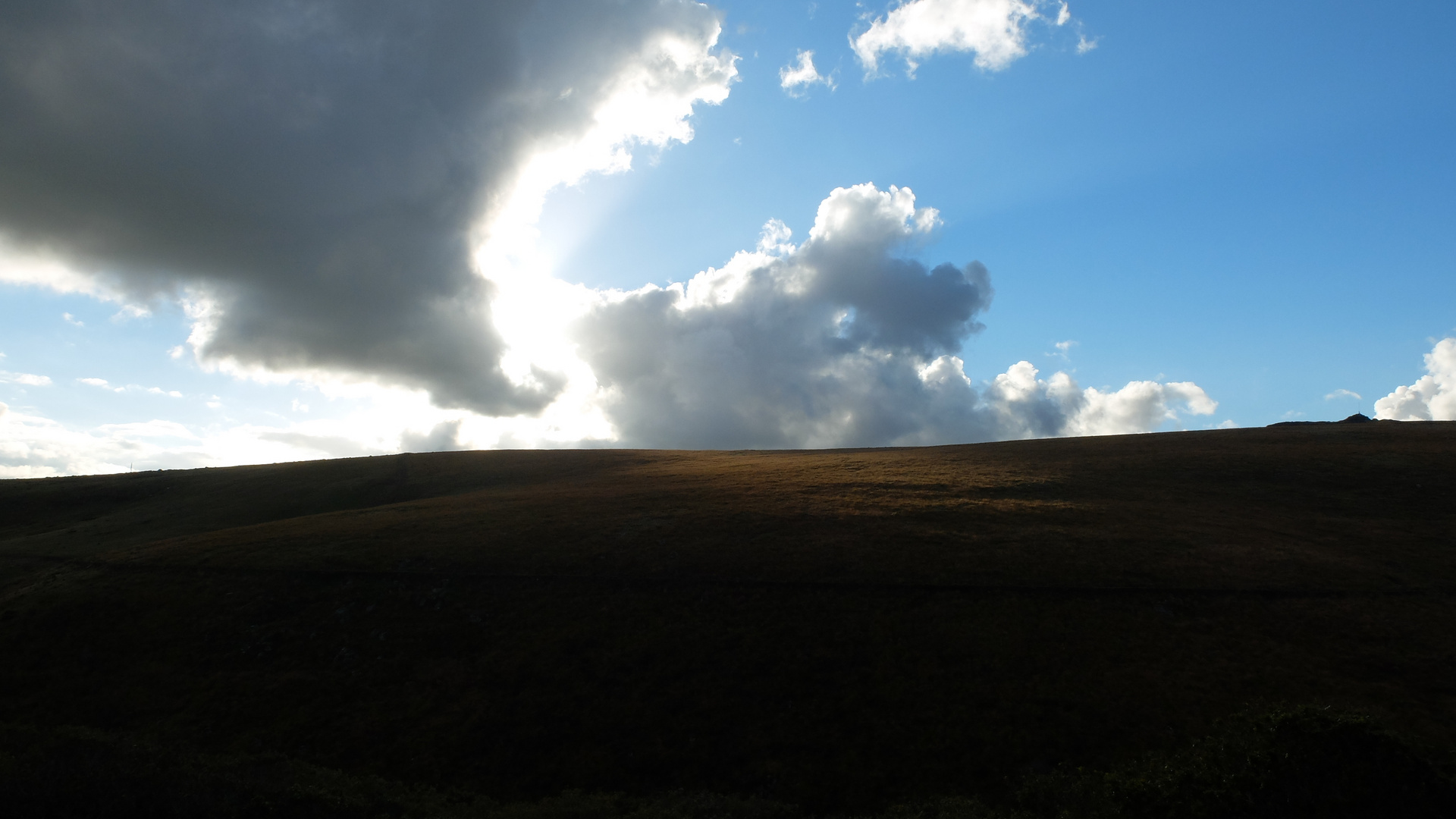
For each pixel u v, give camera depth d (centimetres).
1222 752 1875
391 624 3644
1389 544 4200
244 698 3088
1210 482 5841
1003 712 2766
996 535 4403
